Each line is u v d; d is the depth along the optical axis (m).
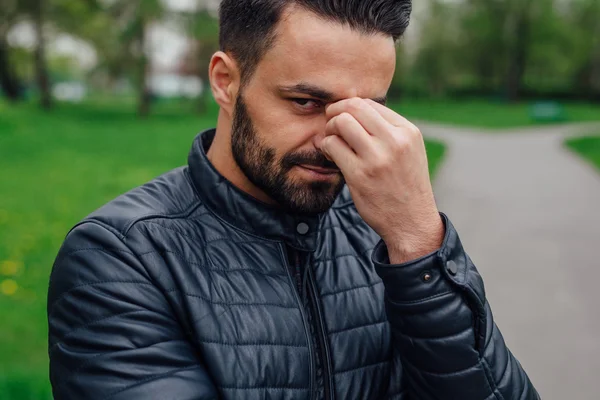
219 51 1.29
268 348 1.18
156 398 1.06
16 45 37.50
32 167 13.45
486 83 63.47
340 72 1.14
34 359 3.89
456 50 59.12
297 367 1.19
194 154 1.34
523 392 1.26
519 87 59.44
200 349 1.14
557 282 5.55
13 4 32.56
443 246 1.18
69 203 9.39
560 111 35.97
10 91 39.31
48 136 20.16
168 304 1.16
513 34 55.78
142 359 1.09
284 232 1.29
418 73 60.84
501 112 44.75
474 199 9.75
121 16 35.41
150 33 35.31
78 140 19.72
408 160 1.16
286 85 1.14
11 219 8.04
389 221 1.19
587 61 59.19
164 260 1.19
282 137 1.17
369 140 1.15
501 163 14.95
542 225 7.86
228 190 1.29
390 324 1.28
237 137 1.23
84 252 1.18
